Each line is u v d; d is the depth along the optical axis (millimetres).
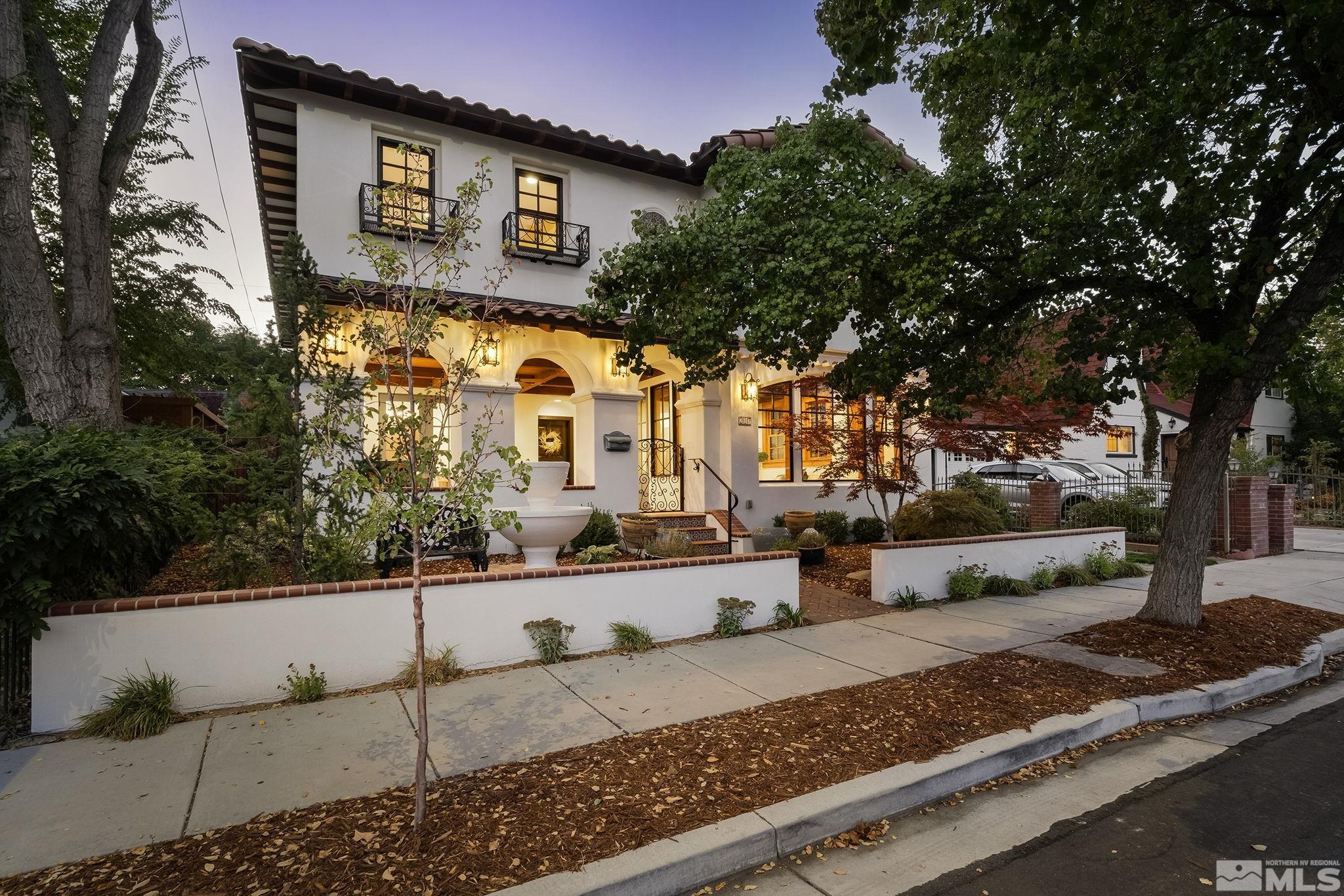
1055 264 6148
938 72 5996
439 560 8766
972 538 9297
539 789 3635
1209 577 10242
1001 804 3850
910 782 3785
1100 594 9148
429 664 5504
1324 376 6355
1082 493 15344
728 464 12438
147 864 2980
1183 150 5652
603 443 11031
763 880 3141
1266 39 4977
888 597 8422
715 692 5227
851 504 14000
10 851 3105
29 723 4578
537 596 6094
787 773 3844
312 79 9547
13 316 6531
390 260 3750
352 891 2777
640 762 3975
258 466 5848
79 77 9102
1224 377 6422
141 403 13852
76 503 4445
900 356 6902
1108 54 4684
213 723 4645
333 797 3611
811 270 5949
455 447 9562
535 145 11414
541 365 13680
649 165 12273
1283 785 4047
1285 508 12938
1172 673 5668
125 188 9680
